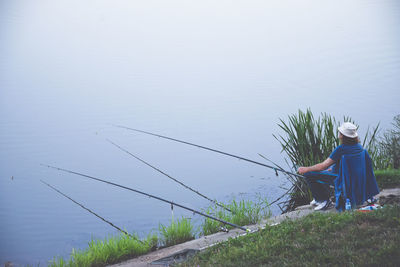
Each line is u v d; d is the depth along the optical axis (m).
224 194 9.39
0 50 25.53
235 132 13.47
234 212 7.62
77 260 6.49
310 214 6.02
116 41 28.14
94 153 12.37
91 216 8.77
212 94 17.56
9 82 19.67
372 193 6.22
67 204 9.40
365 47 22.95
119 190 10.02
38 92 18.22
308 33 28.09
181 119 14.85
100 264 6.39
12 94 17.95
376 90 16.33
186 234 7.22
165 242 7.15
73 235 8.05
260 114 14.95
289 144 9.31
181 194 9.66
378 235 4.97
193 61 23.14
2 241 7.89
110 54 24.92
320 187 6.75
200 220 8.24
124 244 6.75
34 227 8.27
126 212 8.90
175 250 6.38
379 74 18.08
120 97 17.52
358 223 5.38
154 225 8.27
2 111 16.05
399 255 4.39
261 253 5.01
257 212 7.71
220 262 5.05
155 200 9.45
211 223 7.47
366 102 15.15
